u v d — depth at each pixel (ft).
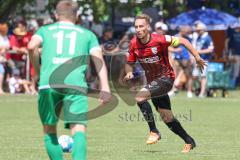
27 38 227.81
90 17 276.82
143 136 127.24
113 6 274.16
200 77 220.64
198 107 187.11
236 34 261.24
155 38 104.32
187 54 221.46
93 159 98.37
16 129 136.36
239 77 267.80
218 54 260.21
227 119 159.63
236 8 281.74
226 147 112.78
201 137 126.00
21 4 262.88
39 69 79.41
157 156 101.86
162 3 274.98
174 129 105.70
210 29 252.01
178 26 253.03
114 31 282.56
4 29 220.64
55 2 265.95
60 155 80.07
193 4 277.85
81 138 76.13
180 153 105.50
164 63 105.50
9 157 99.76
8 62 228.02
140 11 274.98
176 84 225.76
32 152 104.94
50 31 77.36
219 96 228.43
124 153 104.83
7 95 217.36
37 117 159.94
